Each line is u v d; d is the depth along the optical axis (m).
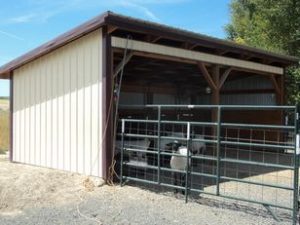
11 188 8.64
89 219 6.88
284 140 16.67
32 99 12.09
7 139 18.09
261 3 25.78
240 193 8.80
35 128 11.96
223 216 6.92
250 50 13.28
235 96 18.38
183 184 8.55
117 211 7.28
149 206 7.57
